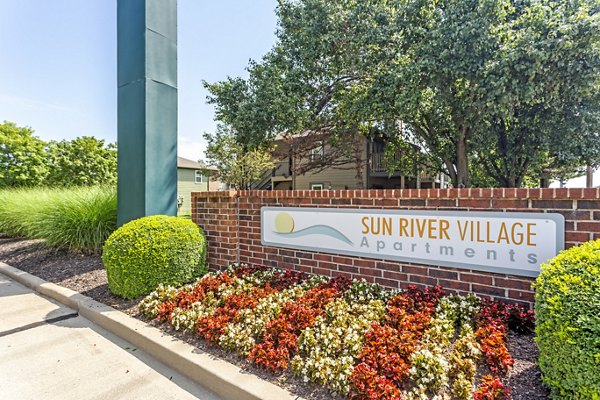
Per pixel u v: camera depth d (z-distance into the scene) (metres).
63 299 3.79
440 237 2.98
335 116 10.54
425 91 8.45
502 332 2.20
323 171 16.48
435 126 9.79
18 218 7.72
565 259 1.93
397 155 12.98
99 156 16.27
